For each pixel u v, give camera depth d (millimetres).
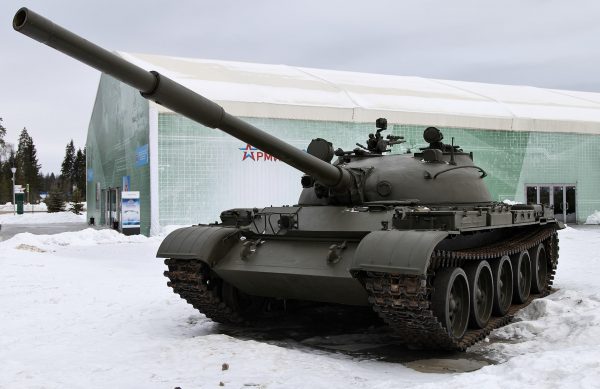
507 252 9273
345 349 7625
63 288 11914
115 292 11500
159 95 5855
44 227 36875
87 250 19391
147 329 8625
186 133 23422
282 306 9773
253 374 6117
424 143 27375
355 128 26109
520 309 9820
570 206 31109
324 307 10430
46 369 6422
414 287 6406
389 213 7770
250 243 8305
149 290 11711
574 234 23500
